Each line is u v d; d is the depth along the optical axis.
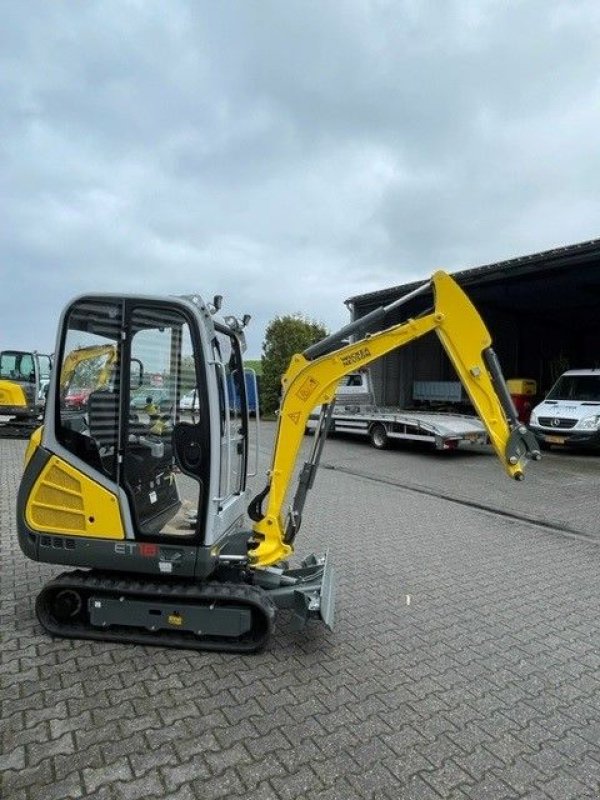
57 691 3.39
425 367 21.09
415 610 4.75
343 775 2.74
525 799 2.62
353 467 12.25
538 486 10.18
